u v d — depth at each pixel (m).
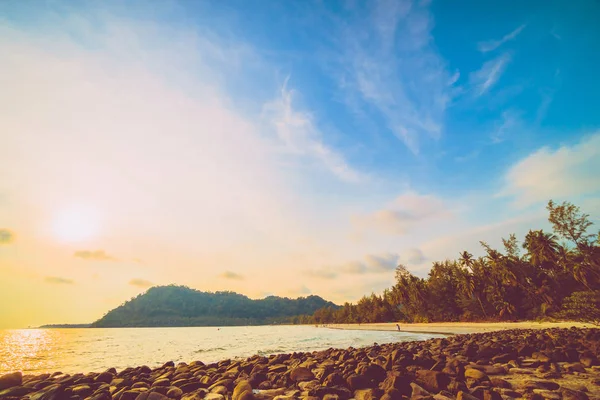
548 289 48.03
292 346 36.00
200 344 50.31
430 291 73.56
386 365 12.15
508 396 7.68
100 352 40.59
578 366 11.00
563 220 23.48
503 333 29.64
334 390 8.40
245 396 8.02
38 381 12.14
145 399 8.50
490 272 60.91
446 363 11.40
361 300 115.56
